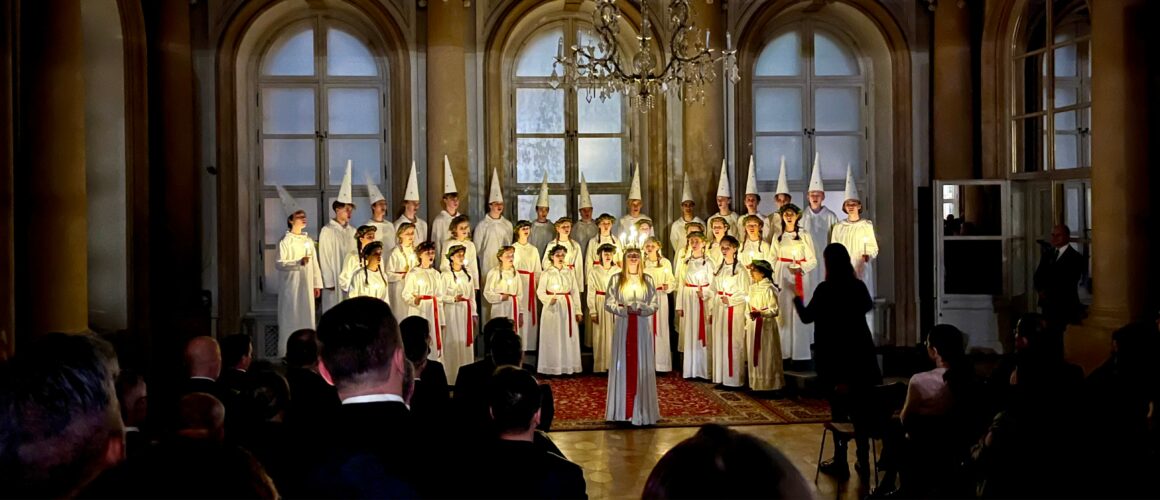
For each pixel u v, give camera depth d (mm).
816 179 10836
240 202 11227
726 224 10352
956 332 4930
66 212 7227
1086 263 9812
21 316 7145
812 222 10766
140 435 3496
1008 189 10617
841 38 11977
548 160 11953
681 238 11016
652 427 7953
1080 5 9945
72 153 7273
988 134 11016
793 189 11898
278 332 10500
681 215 11508
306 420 3068
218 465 1543
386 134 11562
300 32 11531
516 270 10609
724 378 9703
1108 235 8312
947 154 11164
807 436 7637
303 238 10094
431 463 2973
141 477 1495
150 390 8266
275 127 11539
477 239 10898
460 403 4355
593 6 11633
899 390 6145
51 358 1779
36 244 7105
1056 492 3254
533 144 11930
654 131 11719
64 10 7234
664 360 10570
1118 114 8242
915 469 4934
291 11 11391
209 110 10883
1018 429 3408
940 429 4855
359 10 11289
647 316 8000
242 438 3629
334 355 2516
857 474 6453
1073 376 3520
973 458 3779
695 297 10328
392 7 11258
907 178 11484
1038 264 10516
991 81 11000
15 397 1720
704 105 11188
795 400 9125
